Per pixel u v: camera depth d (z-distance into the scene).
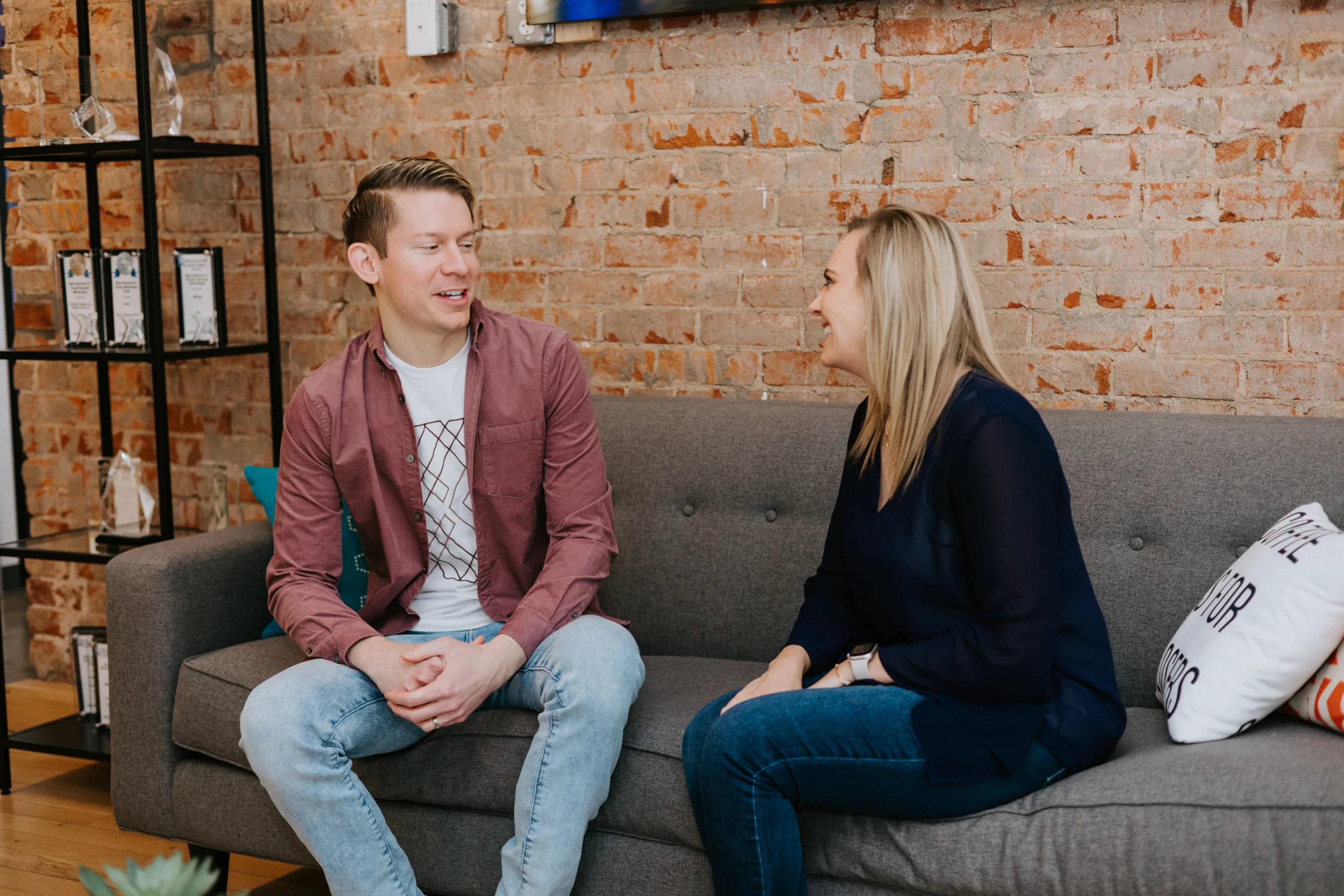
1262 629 1.61
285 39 3.01
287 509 1.98
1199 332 2.31
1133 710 1.90
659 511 2.34
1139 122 2.30
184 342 2.82
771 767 1.54
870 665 1.65
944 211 2.46
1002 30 2.38
